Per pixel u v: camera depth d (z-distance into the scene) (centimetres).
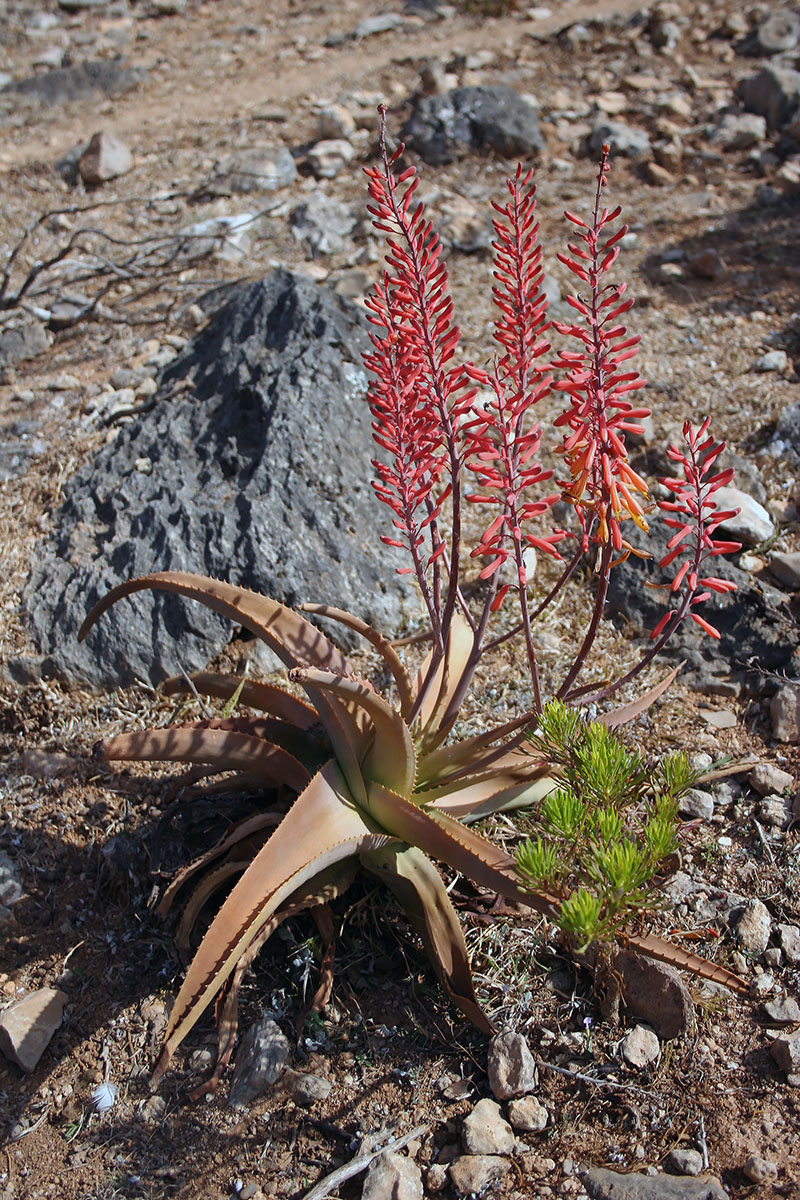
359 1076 284
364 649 397
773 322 555
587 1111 273
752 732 368
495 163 716
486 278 585
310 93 845
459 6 997
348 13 1021
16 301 574
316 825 274
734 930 309
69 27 1013
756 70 816
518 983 296
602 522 253
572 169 714
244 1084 282
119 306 596
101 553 413
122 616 389
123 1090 289
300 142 763
